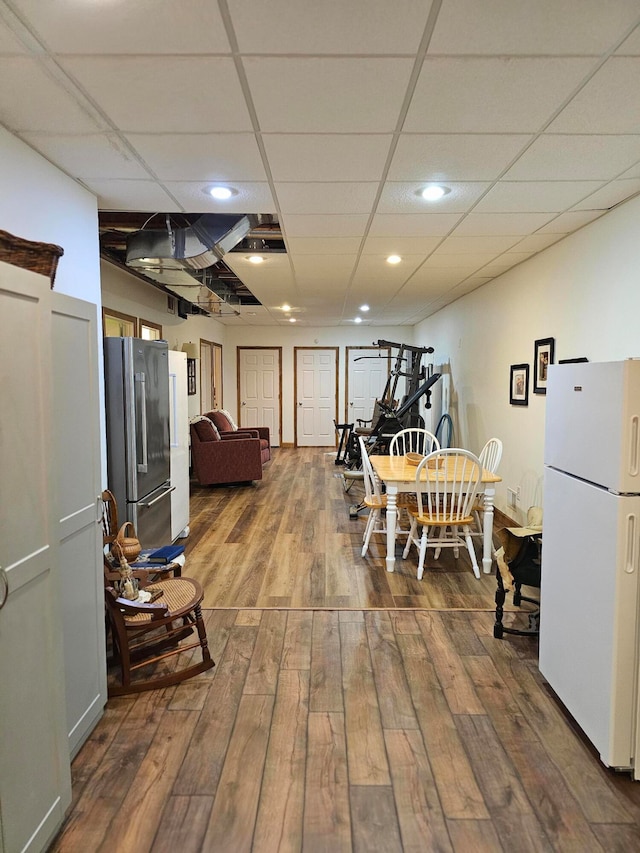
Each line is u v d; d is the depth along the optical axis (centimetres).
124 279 496
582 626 194
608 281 301
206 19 139
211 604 309
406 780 175
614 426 175
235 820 158
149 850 149
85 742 192
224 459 640
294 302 667
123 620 221
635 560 172
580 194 273
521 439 432
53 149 221
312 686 227
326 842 151
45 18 138
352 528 473
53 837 152
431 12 137
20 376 140
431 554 400
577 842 152
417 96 178
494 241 365
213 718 206
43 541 150
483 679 233
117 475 316
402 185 262
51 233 237
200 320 792
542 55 155
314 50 152
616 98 180
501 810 163
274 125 200
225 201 288
